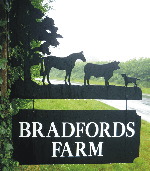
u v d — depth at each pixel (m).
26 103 3.76
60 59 1.69
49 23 1.58
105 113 1.67
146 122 5.61
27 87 1.63
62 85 1.67
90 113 1.66
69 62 1.69
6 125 1.60
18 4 1.55
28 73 1.63
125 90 1.70
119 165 3.35
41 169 3.06
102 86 1.70
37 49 1.61
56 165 3.22
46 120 1.64
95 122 1.67
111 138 1.67
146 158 3.65
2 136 1.54
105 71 1.79
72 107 7.14
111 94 1.69
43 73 1.67
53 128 1.64
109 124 1.67
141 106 8.14
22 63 1.67
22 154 1.62
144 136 4.60
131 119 1.68
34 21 1.57
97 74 1.79
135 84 1.73
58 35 1.61
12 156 1.63
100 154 1.67
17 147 1.62
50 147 1.65
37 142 1.63
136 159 3.60
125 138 1.68
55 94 1.66
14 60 1.61
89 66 1.78
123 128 1.67
